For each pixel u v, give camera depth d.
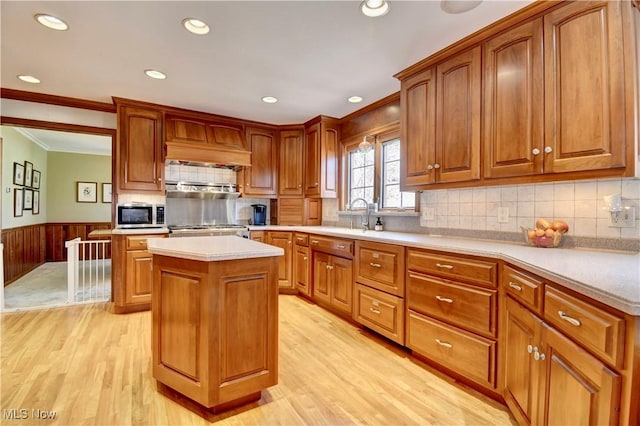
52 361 2.26
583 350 1.06
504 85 1.98
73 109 3.56
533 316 1.41
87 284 4.71
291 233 4.02
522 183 1.91
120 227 3.49
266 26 2.07
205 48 2.36
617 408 0.91
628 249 1.75
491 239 2.41
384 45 2.28
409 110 2.65
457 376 2.09
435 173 2.41
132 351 2.44
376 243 2.66
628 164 1.51
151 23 2.04
